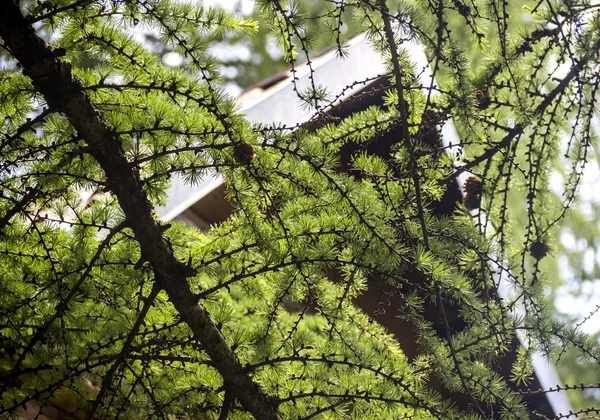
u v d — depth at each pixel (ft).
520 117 6.89
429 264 6.16
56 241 6.09
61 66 5.72
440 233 6.54
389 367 6.23
